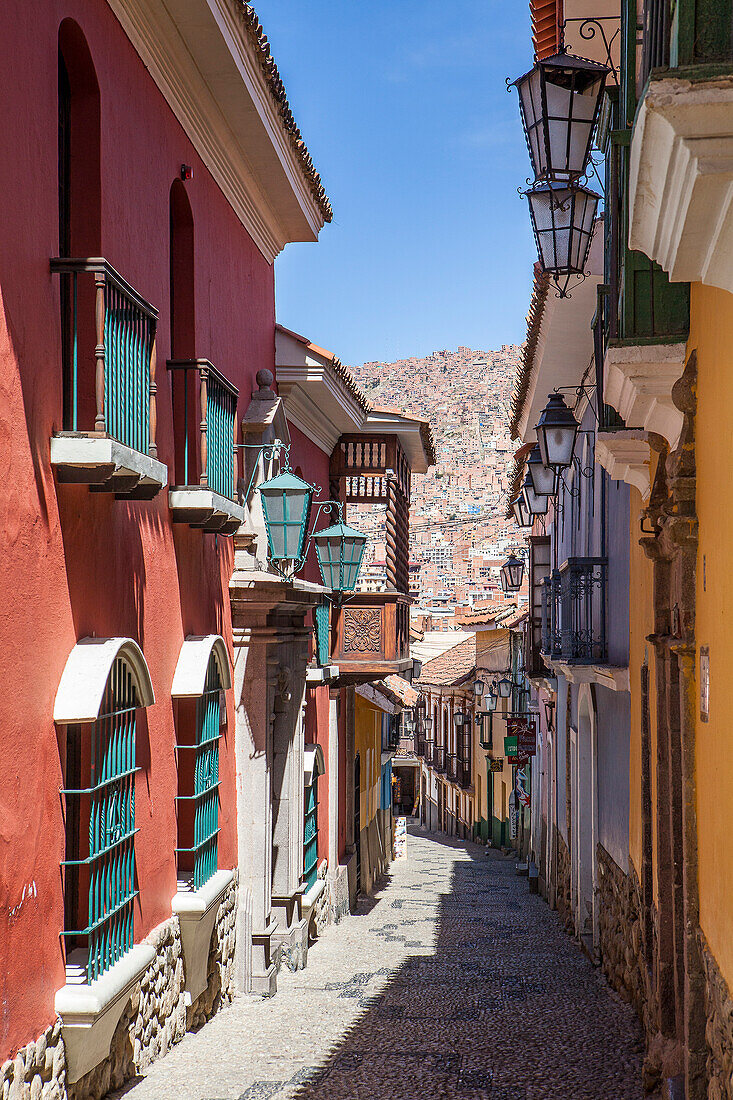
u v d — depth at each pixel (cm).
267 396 1075
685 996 570
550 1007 968
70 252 616
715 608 516
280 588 975
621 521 1073
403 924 1580
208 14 712
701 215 362
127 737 627
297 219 1160
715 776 516
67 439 533
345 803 1764
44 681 524
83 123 618
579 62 683
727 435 476
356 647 1480
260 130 914
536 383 1468
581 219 738
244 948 963
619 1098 683
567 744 1659
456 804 4103
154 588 727
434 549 14738
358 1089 688
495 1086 709
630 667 973
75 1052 542
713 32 344
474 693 3606
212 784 853
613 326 611
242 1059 733
